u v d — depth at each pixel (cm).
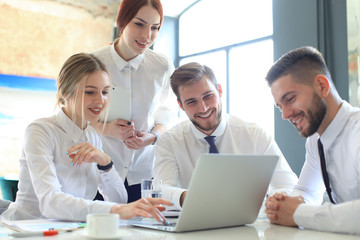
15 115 499
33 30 513
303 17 326
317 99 138
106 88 182
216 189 109
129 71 227
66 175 174
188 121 211
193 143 203
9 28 501
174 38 514
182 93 186
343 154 144
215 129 198
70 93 174
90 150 172
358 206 104
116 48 228
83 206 138
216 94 189
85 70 173
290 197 128
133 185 242
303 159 321
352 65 297
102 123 220
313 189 167
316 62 138
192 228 112
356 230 104
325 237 102
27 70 507
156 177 202
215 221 116
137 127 236
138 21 209
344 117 142
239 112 440
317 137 159
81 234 93
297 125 143
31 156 160
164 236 102
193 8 492
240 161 109
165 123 253
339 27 304
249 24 430
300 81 137
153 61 236
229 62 449
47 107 515
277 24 349
